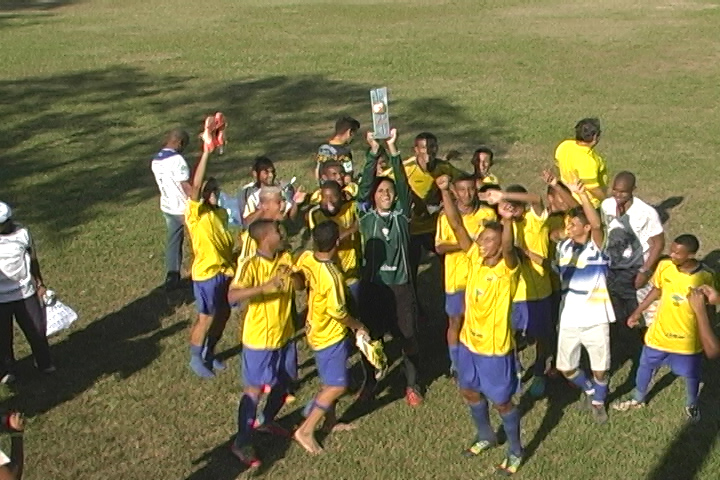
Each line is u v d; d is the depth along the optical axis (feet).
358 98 74.59
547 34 102.83
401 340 27.81
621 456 24.76
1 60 92.58
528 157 56.75
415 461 24.79
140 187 50.55
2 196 48.78
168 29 111.86
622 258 31.37
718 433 25.76
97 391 28.58
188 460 25.02
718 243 41.06
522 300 27.37
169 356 30.94
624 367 29.63
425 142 32.19
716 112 67.36
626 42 96.63
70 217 45.16
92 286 36.68
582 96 73.56
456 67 86.17
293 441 25.85
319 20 116.47
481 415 24.56
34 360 30.25
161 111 70.69
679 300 25.46
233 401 28.12
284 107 71.92
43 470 24.48
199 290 29.22
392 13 120.67
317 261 24.22
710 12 113.50
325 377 24.94
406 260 27.58
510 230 23.07
